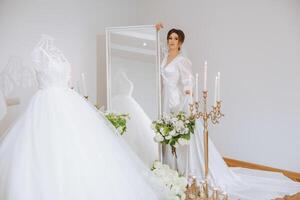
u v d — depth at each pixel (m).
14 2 3.56
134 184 2.10
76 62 4.17
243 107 3.83
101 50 4.46
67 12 4.04
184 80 3.24
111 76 3.88
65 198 1.83
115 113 3.44
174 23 4.46
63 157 1.96
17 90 3.57
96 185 1.92
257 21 3.58
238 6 3.73
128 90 3.79
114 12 4.60
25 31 3.66
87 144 2.08
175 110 3.32
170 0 4.46
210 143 3.15
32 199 1.80
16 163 1.95
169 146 3.35
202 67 4.22
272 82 3.52
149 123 3.64
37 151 1.99
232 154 4.03
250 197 2.76
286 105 3.41
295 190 2.91
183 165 3.23
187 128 2.87
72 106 2.29
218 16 3.94
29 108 2.30
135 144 3.73
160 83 3.51
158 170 2.36
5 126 3.49
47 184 1.85
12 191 1.83
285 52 3.37
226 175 3.12
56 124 2.12
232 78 3.90
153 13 4.73
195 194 2.30
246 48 3.71
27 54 3.68
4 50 3.51
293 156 3.41
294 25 3.27
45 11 3.82
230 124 4.00
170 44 3.40
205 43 4.13
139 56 3.69
